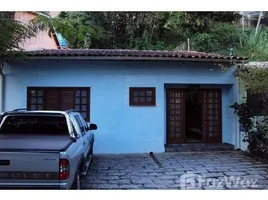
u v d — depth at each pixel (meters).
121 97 9.66
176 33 20.88
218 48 20.56
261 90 9.02
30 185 4.02
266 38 20.53
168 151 9.85
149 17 20.69
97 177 6.77
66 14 17.94
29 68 9.41
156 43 21.17
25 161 4.04
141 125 9.72
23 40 8.89
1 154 4.02
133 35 21.33
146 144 9.73
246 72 9.62
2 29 6.32
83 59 9.09
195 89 10.54
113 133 9.63
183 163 8.20
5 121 6.05
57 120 6.12
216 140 10.66
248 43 20.48
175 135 10.45
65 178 4.08
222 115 10.72
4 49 7.39
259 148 9.09
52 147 4.31
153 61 9.65
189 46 19.61
